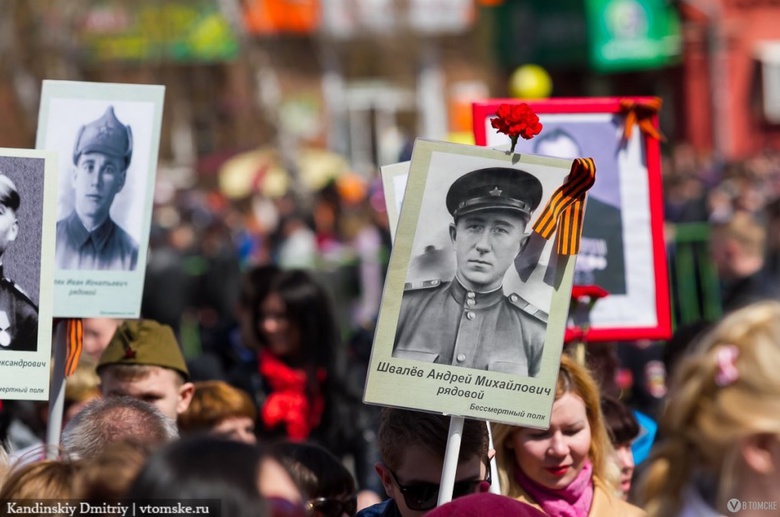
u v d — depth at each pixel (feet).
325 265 140.05
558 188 36.27
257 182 270.46
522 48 341.62
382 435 38.52
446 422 37.19
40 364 40.01
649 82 349.61
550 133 53.67
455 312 36.19
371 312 137.69
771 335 26.16
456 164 36.32
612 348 58.59
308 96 339.98
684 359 28.43
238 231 207.00
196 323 130.00
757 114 347.77
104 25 276.62
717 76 338.75
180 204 245.45
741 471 26.09
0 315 39.96
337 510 42.39
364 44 341.41
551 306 36.22
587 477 43.47
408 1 346.54
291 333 65.98
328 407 66.08
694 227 111.24
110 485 29.19
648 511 27.86
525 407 36.14
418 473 37.50
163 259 117.60
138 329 50.47
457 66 358.64
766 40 347.56
